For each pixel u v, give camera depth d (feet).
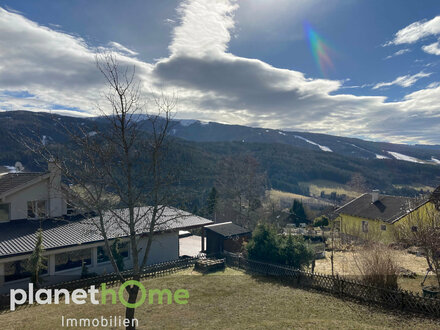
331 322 34.94
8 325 38.17
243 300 45.11
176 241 77.56
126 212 70.38
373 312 38.58
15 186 63.67
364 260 47.55
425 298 36.94
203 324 36.37
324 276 48.80
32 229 60.70
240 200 157.07
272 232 65.36
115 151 31.14
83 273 58.54
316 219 138.10
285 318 37.37
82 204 34.68
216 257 74.38
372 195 117.91
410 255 71.15
